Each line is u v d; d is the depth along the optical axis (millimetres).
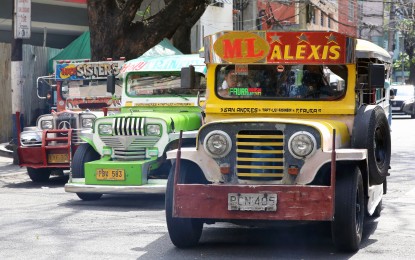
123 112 15125
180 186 8961
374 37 61688
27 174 18641
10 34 31125
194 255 9148
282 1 40781
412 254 9148
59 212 12656
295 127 8922
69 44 31547
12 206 13391
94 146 13742
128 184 13141
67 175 18844
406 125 38250
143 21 22531
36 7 31422
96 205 13500
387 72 12797
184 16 22391
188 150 9211
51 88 20625
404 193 14977
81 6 33125
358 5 59406
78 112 16453
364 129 9625
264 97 10195
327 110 10000
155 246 9703
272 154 8969
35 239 10211
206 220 9648
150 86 15055
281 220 8945
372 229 10961
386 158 10398
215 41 10242
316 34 9984
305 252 9305
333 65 10039
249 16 44062
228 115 10289
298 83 10141
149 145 13469
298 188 8672
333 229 8992
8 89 25531
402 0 54812
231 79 10312
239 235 10500
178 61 14961
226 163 9070
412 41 64875
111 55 22016
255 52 10141
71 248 9578
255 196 8758
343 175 9047
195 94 14766
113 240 10109
